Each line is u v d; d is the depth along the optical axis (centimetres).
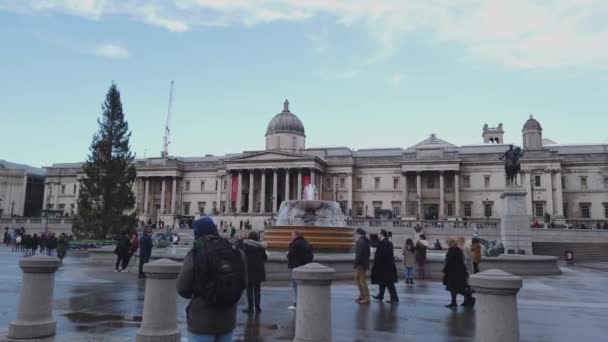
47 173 13162
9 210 12838
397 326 1375
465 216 10162
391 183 10869
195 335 701
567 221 9612
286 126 12025
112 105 6950
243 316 1512
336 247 3319
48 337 1164
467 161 10444
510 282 822
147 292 1098
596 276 3297
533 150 9969
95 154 6775
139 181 12150
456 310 1673
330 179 11125
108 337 1177
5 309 1608
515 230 4266
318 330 987
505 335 813
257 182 11100
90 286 2239
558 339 1259
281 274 2552
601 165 9775
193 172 12181
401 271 3075
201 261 699
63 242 4006
